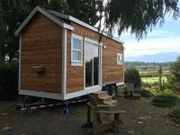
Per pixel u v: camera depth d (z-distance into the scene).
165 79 14.53
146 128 4.65
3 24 5.59
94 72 8.23
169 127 4.77
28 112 6.07
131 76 14.45
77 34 6.81
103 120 4.38
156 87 14.49
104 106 4.15
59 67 6.18
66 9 11.70
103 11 2.44
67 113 6.08
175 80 13.62
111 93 9.80
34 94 6.84
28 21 6.99
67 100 6.59
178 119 5.34
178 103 7.81
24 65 7.20
